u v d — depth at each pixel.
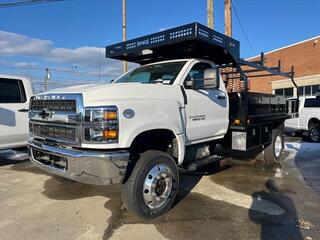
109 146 3.85
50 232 3.95
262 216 4.49
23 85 7.55
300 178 6.58
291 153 9.63
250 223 4.25
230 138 6.49
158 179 4.39
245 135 6.29
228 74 7.38
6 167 7.35
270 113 7.52
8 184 5.96
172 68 5.52
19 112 7.39
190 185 5.95
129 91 4.26
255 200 5.16
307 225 4.20
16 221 4.27
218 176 6.66
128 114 4.02
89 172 3.87
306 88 23.30
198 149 5.88
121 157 3.89
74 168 3.96
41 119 4.59
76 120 3.99
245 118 6.23
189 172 6.88
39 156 4.71
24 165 7.56
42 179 6.29
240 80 6.82
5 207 4.77
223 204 4.96
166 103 4.62
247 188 5.82
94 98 3.96
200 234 3.92
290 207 4.86
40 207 4.78
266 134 7.54
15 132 7.32
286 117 8.44
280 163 8.10
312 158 8.83
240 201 5.11
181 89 5.04
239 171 7.15
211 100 5.68
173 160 4.61
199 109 5.37
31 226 4.11
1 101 7.13
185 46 5.72
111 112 3.86
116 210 4.67
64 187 5.75
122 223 4.23
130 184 4.15
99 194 5.37
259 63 7.13
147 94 4.45
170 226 4.14
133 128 4.05
